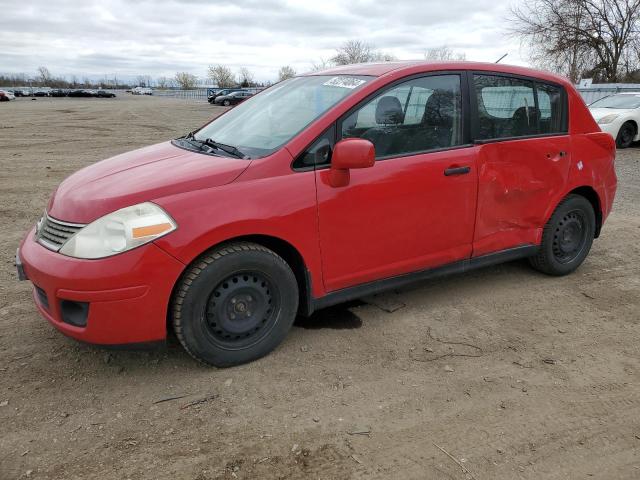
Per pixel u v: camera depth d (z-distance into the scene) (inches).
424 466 93.4
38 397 111.1
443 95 143.3
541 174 161.9
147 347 112.7
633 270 189.9
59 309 110.3
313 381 118.3
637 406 112.0
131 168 128.4
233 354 120.6
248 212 114.0
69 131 699.4
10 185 324.2
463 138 146.7
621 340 139.8
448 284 173.5
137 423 103.7
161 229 107.2
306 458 95.0
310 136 123.3
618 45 1232.2
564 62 1263.5
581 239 180.7
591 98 887.7
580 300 163.6
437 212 141.9
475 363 127.1
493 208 153.9
